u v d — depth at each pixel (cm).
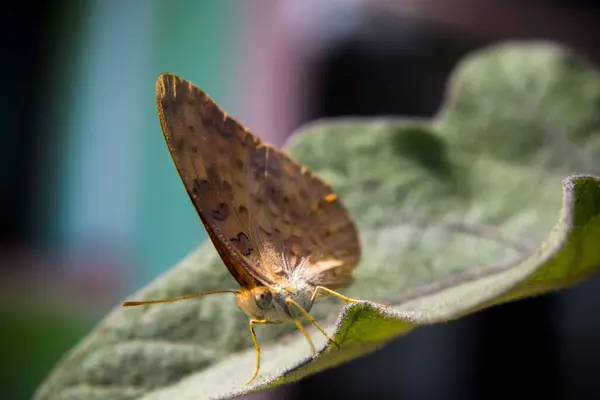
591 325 28
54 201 71
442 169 26
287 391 28
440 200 26
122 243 65
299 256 26
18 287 64
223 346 24
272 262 25
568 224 22
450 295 24
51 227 72
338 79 29
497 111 27
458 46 29
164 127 24
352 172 26
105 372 24
